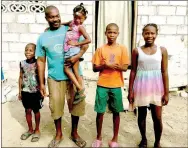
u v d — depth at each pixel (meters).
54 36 3.43
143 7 6.54
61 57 3.46
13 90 5.77
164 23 6.60
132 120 4.66
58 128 3.73
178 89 6.10
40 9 6.64
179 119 4.74
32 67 3.69
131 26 7.04
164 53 3.30
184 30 6.61
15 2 6.58
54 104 3.55
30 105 3.81
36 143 3.84
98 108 3.57
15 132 4.18
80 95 3.52
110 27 3.39
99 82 3.54
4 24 6.68
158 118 3.43
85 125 4.46
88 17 6.62
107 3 6.89
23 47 6.84
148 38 3.22
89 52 6.80
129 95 3.54
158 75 3.34
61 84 3.56
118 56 3.46
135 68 3.46
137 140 3.96
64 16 6.62
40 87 3.64
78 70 3.56
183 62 6.62
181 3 6.48
